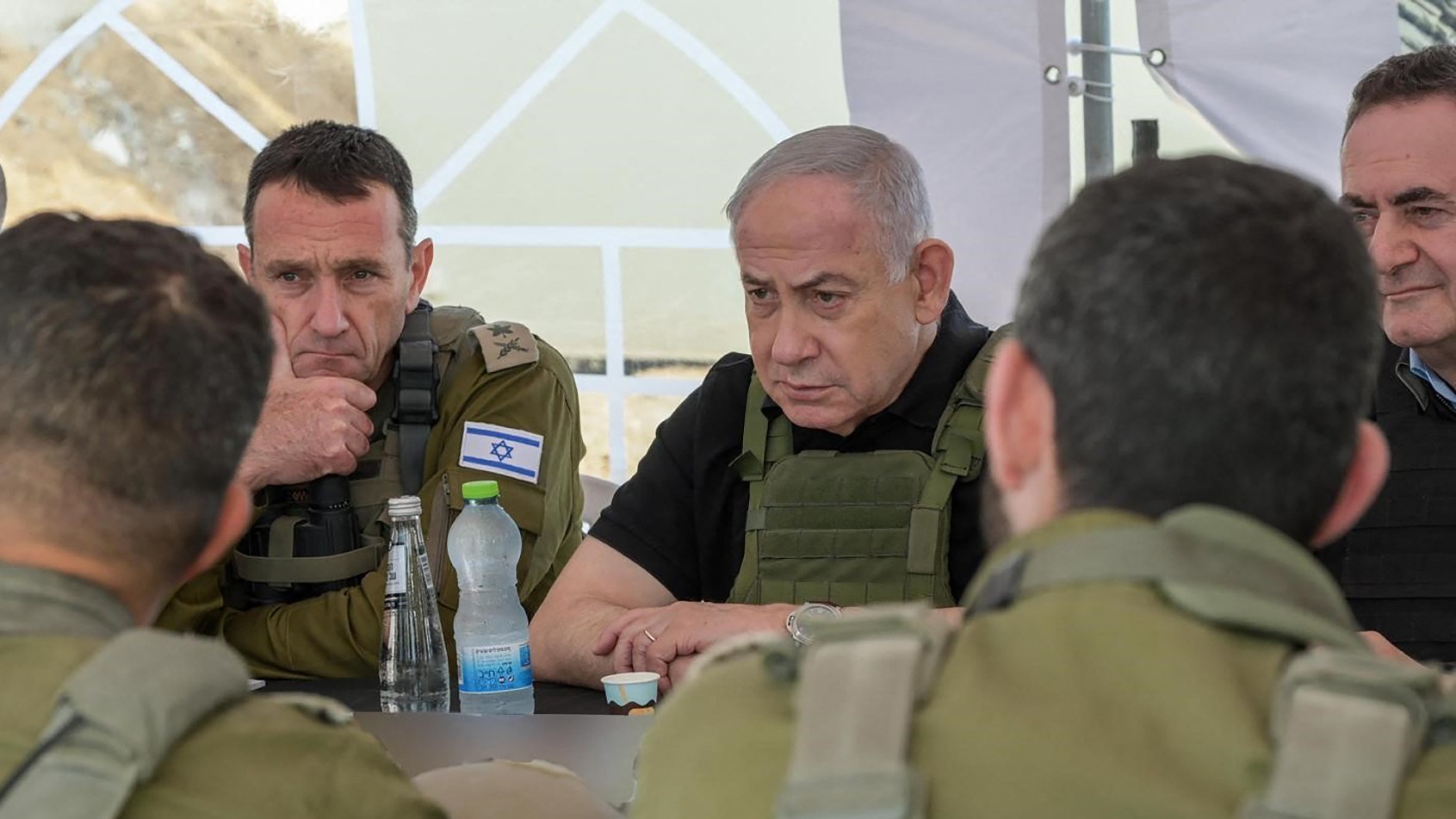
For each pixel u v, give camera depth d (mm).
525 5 3938
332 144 2799
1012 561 907
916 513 2518
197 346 1050
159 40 4105
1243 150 3479
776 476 2600
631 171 3959
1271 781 757
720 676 954
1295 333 869
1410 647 2506
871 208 2477
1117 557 861
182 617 2641
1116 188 922
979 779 797
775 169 2506
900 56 3572
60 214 1105
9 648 986
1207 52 3453
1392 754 758
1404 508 2545
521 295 4059
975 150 3547
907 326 2551
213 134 4117
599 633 2516
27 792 917
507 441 2803
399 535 2391
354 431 2686
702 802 856
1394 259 2518
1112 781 775
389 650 2371
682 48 3885
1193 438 872
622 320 4023
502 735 1893
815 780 798
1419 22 3381
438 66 3998
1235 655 824
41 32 4145
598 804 1371
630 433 4062
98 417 1014
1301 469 881
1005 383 942
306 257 2742
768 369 2553
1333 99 3430
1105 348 882
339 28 4023
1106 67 3504
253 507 2725
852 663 861
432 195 4047
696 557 2770
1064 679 821
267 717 1038
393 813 1051
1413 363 2578
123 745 939
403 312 2865
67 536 1027
